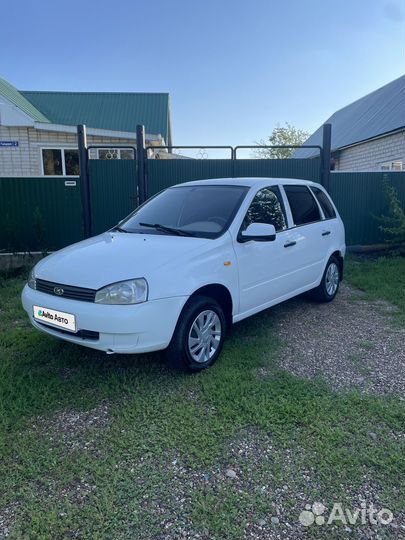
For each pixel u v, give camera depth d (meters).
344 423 3.07
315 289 5.91
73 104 19.08
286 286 5.02
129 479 2.54
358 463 2.65
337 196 9.96
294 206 5.31
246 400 3.33
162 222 4.66
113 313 3.31
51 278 3.69
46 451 2.79
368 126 15.88
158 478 2.54
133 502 2.37
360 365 4.02
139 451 2.78
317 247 5.57
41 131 14.09
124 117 18.91
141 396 3.43
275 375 3.80
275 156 36.88
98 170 9.17
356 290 6.83
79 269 3.64
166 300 3.46
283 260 4.87
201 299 3.79
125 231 4.69
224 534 2.17
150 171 9.28
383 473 2.58
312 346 4.47
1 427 3.01
